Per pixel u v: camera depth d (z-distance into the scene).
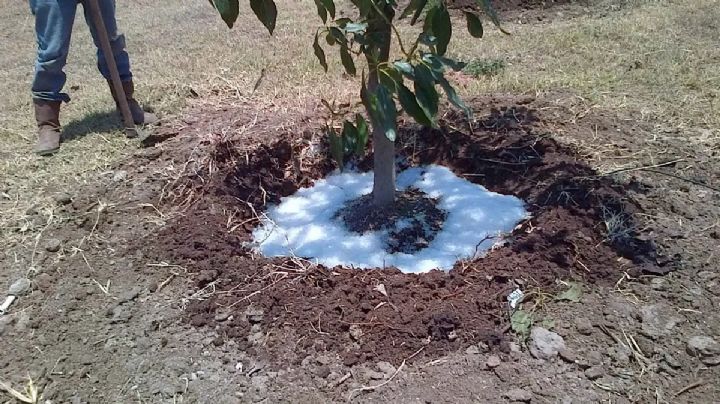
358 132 1.96
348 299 1.92
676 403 1.60
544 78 3.17
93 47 4.21
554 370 1.68
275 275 2.05
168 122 2.99
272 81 3.40
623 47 3.52
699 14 3.86
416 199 2.41
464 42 3.80
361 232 2.29
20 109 3.33
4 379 1.78
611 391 1.63
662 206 2.21
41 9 2.71
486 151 2.63
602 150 2.54
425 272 2.05
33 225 2.35
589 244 2.07
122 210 2.41
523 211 2.33
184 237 2.23
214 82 3.41
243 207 2.47
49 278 2.11
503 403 1.60
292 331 1.83
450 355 1.73
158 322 1.91
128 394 1.70
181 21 4.60
